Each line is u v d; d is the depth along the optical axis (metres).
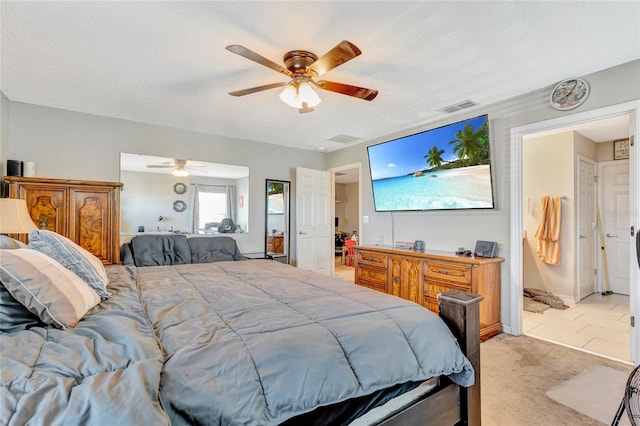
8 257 1.17
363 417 1.18
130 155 3.78
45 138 3.30
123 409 0.69
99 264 1.84
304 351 1.04
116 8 1.72
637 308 2.34
